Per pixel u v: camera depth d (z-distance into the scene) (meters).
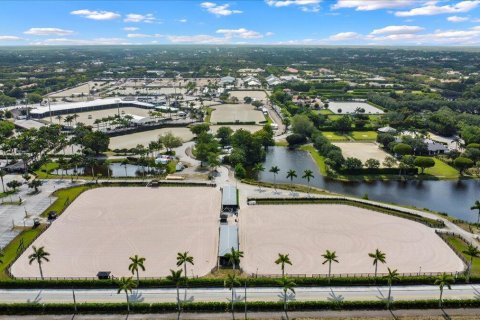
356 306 145.50
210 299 151.00
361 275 162.38
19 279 158.50
